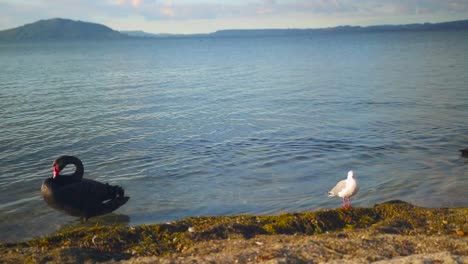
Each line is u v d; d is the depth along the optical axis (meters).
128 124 24.42
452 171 15.64
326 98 33.91
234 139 20.62
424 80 43.97
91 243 9.15
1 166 17.02
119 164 16.97
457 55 81.38
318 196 13.52
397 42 168.88
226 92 38.84
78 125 24.23
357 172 15.73
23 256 8.52
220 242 9.02
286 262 7.49
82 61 96.31
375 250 8.20
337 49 130.50
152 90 40.84
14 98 35.62
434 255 7.46
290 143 19.78
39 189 14.61
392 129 22.41
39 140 20.84
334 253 8.02
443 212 10.66
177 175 15.62
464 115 25.67
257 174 15.62
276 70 62.97
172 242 9.27
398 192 13.72
